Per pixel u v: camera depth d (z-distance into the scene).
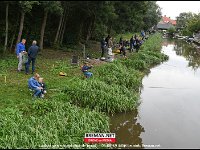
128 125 13.47
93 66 21.52
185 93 19.36
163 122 14.11
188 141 12.27
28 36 26.20
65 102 14.02
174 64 30.72
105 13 28.44
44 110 12.85
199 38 62.19
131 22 36.16
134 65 24.42
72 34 31.41
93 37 38.12
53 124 11.66
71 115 12.51
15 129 10.97
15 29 24.48
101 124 12.35
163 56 32.72
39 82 14.77
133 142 11.82
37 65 20.69
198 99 18.12
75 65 21.28
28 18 25.97
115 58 26.03
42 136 10.75
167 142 12.05
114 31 40.97
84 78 17.62
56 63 21.70
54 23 29.53
